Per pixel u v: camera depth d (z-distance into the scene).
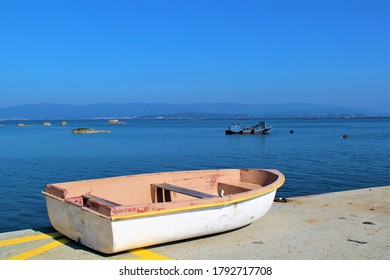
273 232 6.68
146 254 5.62
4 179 21.78
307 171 24.33
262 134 76.94
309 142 52.12
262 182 8.28
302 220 7.45
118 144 49.88
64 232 6.11
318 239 6.34
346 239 6.34
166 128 124.06
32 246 5.99
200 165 28.61
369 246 6.03
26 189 18.64
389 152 36.34
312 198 9.46
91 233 5.47
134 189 7.55
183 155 35.66
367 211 8.17
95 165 28.23
